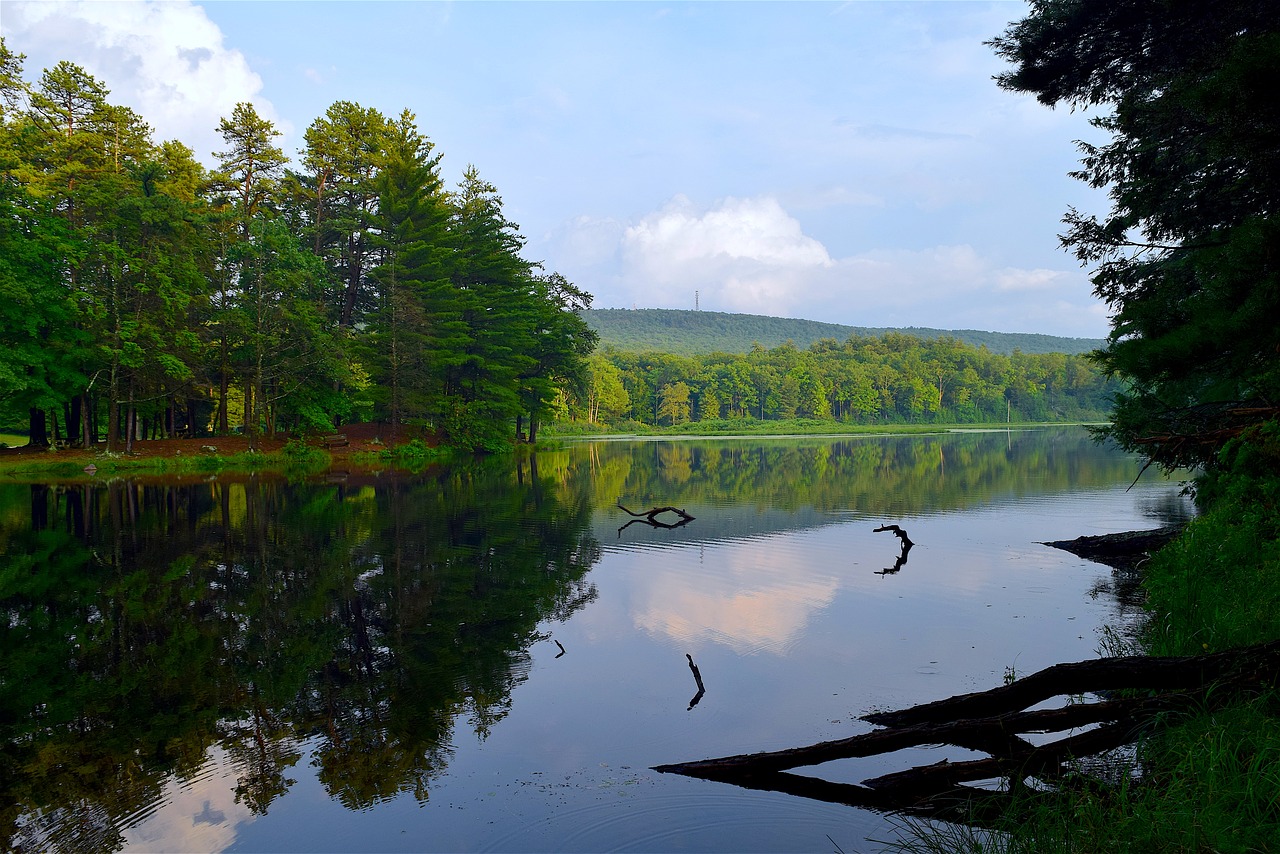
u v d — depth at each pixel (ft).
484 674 30.55
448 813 19.85
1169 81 34.81
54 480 109.81
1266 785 15.42
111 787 21.86
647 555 55.57
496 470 136.77
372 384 167.94
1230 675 19.34
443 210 180.14
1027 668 29.63
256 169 186.29
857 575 48.14
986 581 45.80
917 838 18.03
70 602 42.86
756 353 620.49
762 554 55.88
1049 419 581.53
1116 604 39.29
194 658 33.19
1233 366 25.07
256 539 62.23
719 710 26.32
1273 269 22.85
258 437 145.28
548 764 22.56
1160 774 17.40
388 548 58.44
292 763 23.15
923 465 150.51
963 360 588.91
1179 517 72.74
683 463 159.43
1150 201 38.19
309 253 163.43
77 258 123.13
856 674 29.60
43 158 144.46
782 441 291.58
